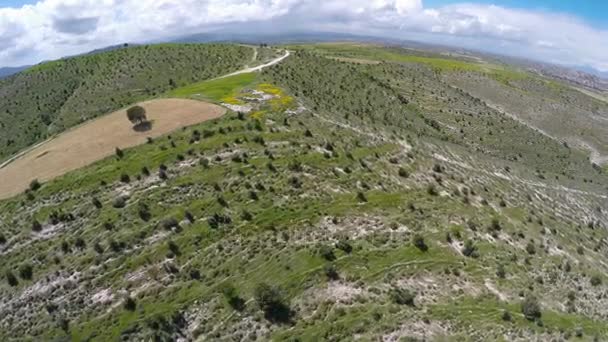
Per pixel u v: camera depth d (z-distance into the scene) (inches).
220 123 2834.6
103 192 2269.9
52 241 2054.6
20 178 2539.4
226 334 1604.3
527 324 1679.4
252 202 2186.3
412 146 3243.1
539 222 2726.4
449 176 2886.3
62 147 2827.3
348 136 2940.5
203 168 2379.4
